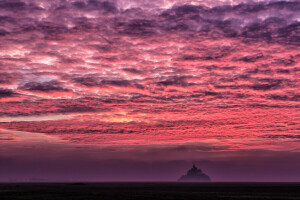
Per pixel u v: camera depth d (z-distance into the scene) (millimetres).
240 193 100688
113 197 77375
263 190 126500
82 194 90500
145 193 98312
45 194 90125
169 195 86750
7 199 69875
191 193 100062
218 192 107750
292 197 80000
